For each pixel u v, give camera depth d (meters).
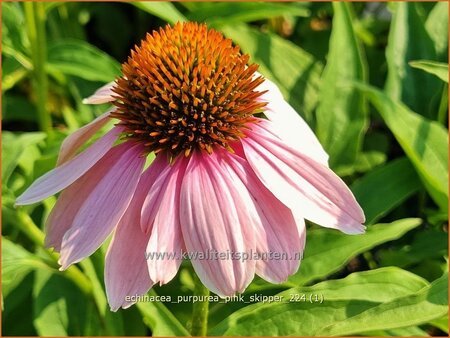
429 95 0.26
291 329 0.18
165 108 0.17
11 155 0.22
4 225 0.24
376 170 0.24
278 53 0.27
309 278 0.20
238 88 0.17
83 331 0.22
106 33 0.34
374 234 0.20
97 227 0.16
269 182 0.16
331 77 0.25
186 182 0.16
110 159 0.17
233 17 0.25
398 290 0.19
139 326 0.22
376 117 0.30
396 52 0.26
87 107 0.26
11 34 0.24
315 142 0.18
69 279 0.23
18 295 0.24
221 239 0.15
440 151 0.23
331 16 0.33
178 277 0.24
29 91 0.32
